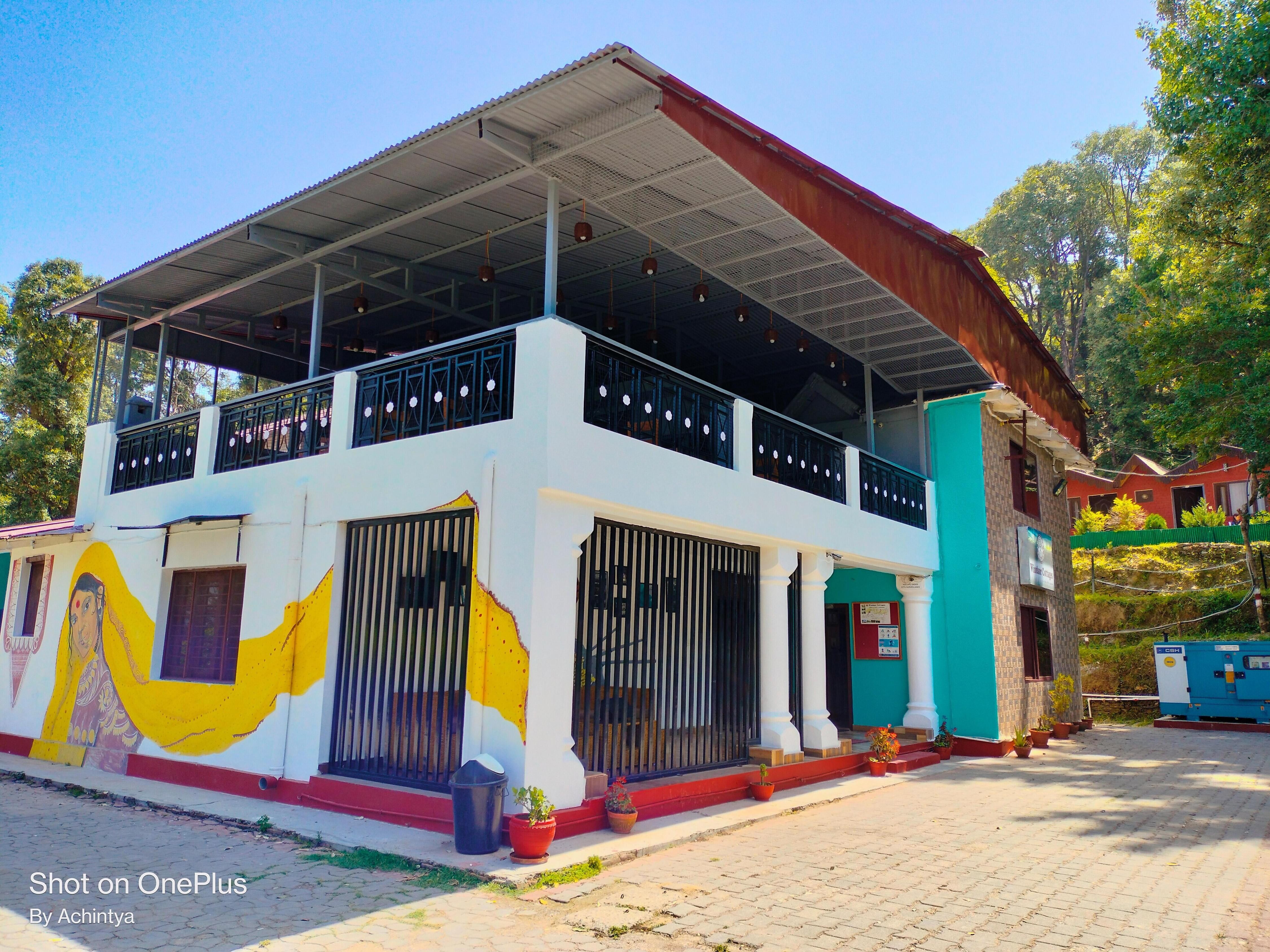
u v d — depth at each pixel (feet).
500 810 19.93
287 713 26.23
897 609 45.83
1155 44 55.83
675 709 27.50
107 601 34.63
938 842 23.09
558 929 15.43
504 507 22.34
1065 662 54.80
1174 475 105.09
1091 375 133.08
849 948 14.70
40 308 84.23
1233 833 24.36
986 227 158.92
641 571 27.17
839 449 38.29
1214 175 54.29
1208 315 54.75
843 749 35.78
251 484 29.73
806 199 29.25
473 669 22.02
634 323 44.01
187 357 42.47
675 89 22.21
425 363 26.32
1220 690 55.98
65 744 34.06
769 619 31.91
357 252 32.76
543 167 24.73
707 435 29.25
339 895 17.07
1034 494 52.80
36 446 78.07
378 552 25.91
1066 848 22.49
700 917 16.26
